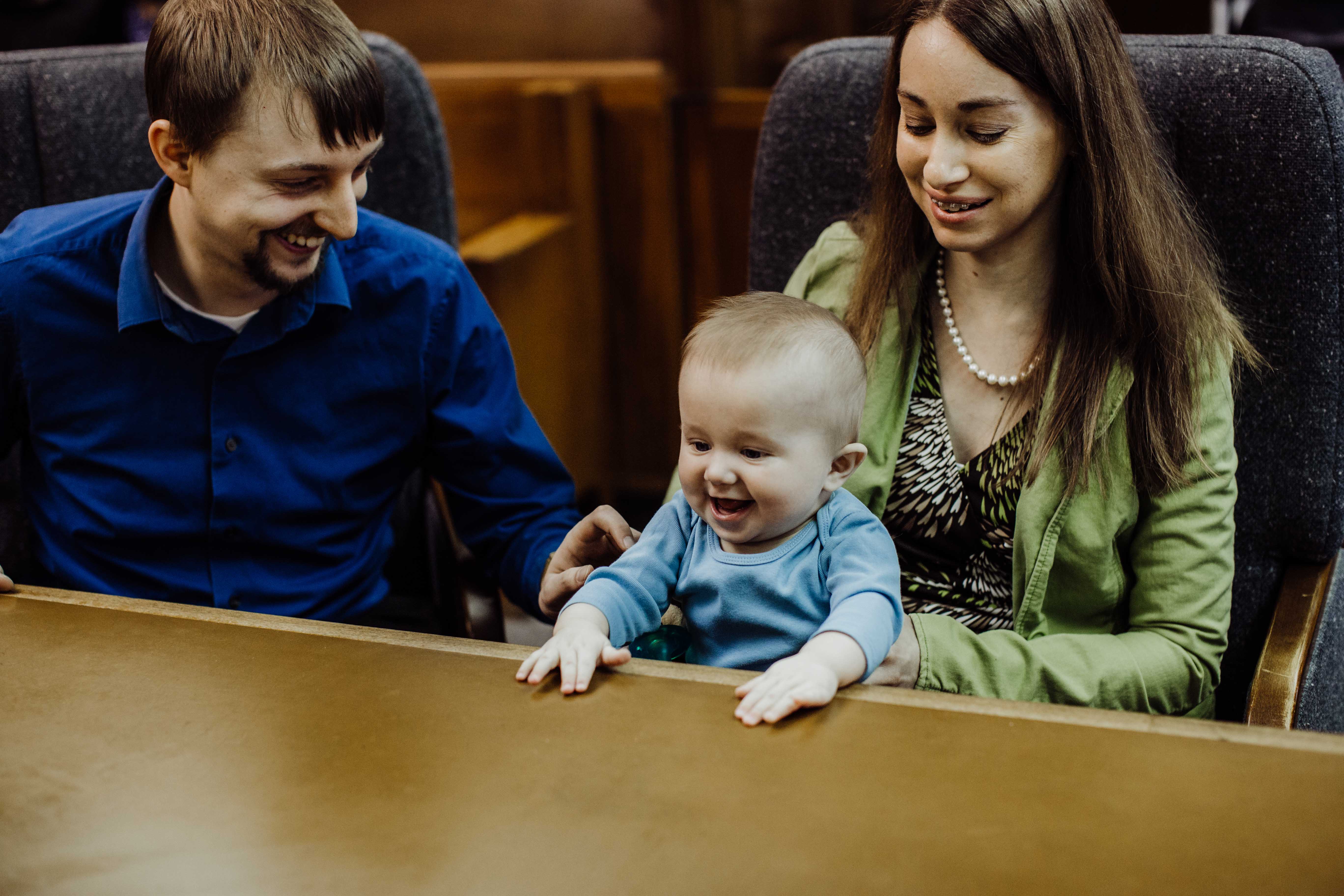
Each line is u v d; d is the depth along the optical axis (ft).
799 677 2.41
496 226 8.73
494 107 8.45
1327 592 3.78
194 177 3.43
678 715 2.38
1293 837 1.97
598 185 8.71
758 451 2.89
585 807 2.11
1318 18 5.54
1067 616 3.66
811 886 1.90
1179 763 2.17
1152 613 3.50
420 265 4.11
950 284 3.76
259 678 2.55
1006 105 3.14
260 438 3.99
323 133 3.32
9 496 4.77
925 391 3.81
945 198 3.28
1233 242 3.76
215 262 3.65
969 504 3.70
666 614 3.45
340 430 4.10
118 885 1.97
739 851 1.98
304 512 4.06
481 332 4.23
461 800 2.14
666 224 8.74
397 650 2.66
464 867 1.97
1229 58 3.69
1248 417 3.85
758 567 3.04
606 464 9.39
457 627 4.42
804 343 2.90
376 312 4.06
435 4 8.71
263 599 4.05
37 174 4.66
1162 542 3.48
